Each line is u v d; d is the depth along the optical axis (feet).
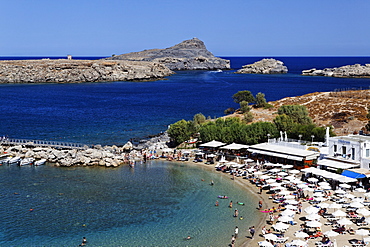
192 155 348.59
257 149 310.86
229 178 282.36
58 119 595.88
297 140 333.83
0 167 312.09
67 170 305.32
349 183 241.76
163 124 552.41
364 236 175.83
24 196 244.01
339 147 265.95
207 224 203.72
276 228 180.34
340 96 543.39
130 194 249.55
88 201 236.43
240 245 179.93
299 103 537.65
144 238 188.14
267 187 256.93
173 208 226.17
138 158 340.18
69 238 188.24
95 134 474.08
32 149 350.23
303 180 257.14
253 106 553.23
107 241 185.37
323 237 172.55
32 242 184.24
